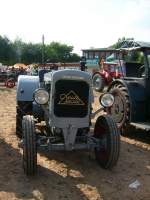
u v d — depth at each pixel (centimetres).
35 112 702
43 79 727
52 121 602
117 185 560
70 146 595
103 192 533
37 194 516
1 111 1103
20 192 520
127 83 826
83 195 520
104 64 1802
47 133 637
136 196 526
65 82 598
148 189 552
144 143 799
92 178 580
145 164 661
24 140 552
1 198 500
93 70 2072
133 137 845
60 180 566
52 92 599
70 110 603
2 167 608
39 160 648
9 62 6081
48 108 611
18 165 619
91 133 736
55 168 614
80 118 608
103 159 617
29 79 760
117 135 593
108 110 659
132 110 804
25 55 6362
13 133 812
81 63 799
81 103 606
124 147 762
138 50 848
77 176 585
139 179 588
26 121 569
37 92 586
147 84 814
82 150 708
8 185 540
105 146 610
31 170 561
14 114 1054
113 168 628
